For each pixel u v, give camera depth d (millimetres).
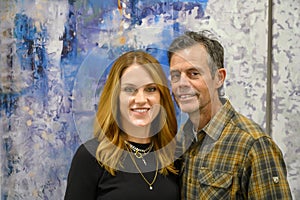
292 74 1555
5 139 1556
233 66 1543
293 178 1571
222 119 1094
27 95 1550
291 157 1567
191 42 1080
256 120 1556
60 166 1567
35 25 1532
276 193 1007
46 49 1536
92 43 1532
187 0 1528
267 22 1537
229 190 1035
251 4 1534
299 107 1561
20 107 1553
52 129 1557
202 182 1062
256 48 1542
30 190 1567
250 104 1554
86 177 1072
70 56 1536
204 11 1534
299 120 1562
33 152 1563
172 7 1529
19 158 1562
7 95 1549
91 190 1071
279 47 1545
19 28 1532
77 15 1528
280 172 1024
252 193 1014
